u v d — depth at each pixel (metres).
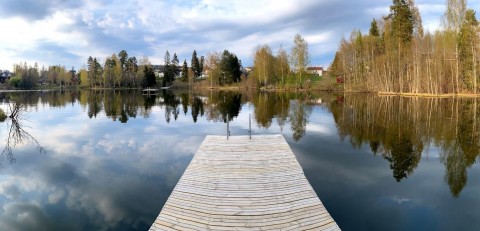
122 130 23.38
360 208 9.62
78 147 18.09
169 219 7.36
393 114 29.31
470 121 24.50
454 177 12.40
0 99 53.16
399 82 54.28
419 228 8.48
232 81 92.38
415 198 10.40
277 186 9.32
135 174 13.16
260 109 35.59
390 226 8.56
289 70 76.75
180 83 103.69
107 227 8.76
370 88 61.41
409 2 53.34
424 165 13.92
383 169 13.39
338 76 71.62
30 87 101.81
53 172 13.66
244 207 7.94
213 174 10.43
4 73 127.31
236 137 16.11
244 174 10.40
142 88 105.50
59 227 8.80
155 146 18.08
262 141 15.14
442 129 21.67
